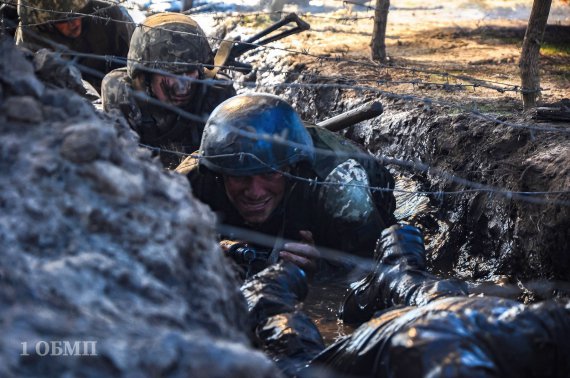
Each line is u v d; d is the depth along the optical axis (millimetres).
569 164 5512
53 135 2662
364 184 5648
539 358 2889
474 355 2783
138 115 7094
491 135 6434
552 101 7531
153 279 2412
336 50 10414
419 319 2980
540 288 5363
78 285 2250
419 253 4719
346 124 6406
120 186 2557
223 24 11461
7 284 2168
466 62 9688
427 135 6965
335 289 5371
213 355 2100
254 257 5230
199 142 7281
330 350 3432
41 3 7590
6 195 2438
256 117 5094
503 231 5867
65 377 1976
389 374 2934
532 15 6809
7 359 1947
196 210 2809
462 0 15070
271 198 5211
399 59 9828
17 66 2963
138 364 2043
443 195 6578
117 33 8008
